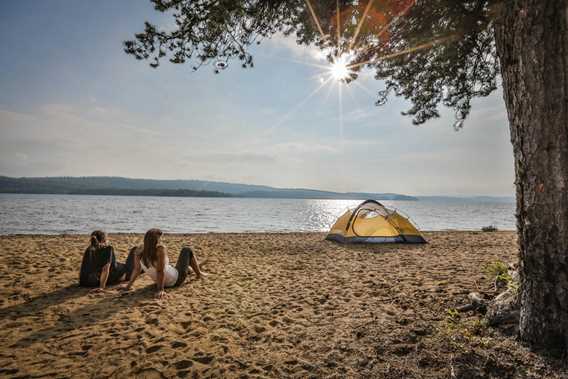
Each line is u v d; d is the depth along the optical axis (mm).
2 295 4961
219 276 6547
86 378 2684
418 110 6496
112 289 5398
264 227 26656
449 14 4180
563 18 2441
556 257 2580
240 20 4562
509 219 42250
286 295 5184
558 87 2488
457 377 2516
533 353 2660
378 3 4332
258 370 2783
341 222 13047
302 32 5234
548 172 2576
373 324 3646
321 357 2973
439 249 10305
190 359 3002
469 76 5781
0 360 2980
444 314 3854
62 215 33219
